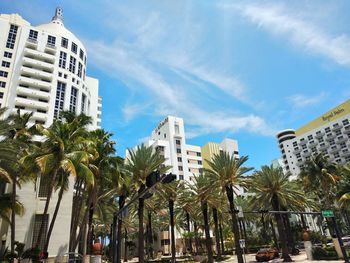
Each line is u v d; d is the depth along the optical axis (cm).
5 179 1920
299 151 13088
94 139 3152
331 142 11819
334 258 3238
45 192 3397
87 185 2895
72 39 8562
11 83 6988
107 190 3544
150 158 3325
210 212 4922
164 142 9344
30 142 3017
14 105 6800
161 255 6931
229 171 3412
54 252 3142
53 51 7919
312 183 4872
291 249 4438
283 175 4103
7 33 7444
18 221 3088
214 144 10694
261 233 7494
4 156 1941
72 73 8069
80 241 3962
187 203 4447
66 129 2723
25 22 7938
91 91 9169
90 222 3177
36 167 2520
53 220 2517
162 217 6850
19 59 7306
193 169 9506
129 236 7556
